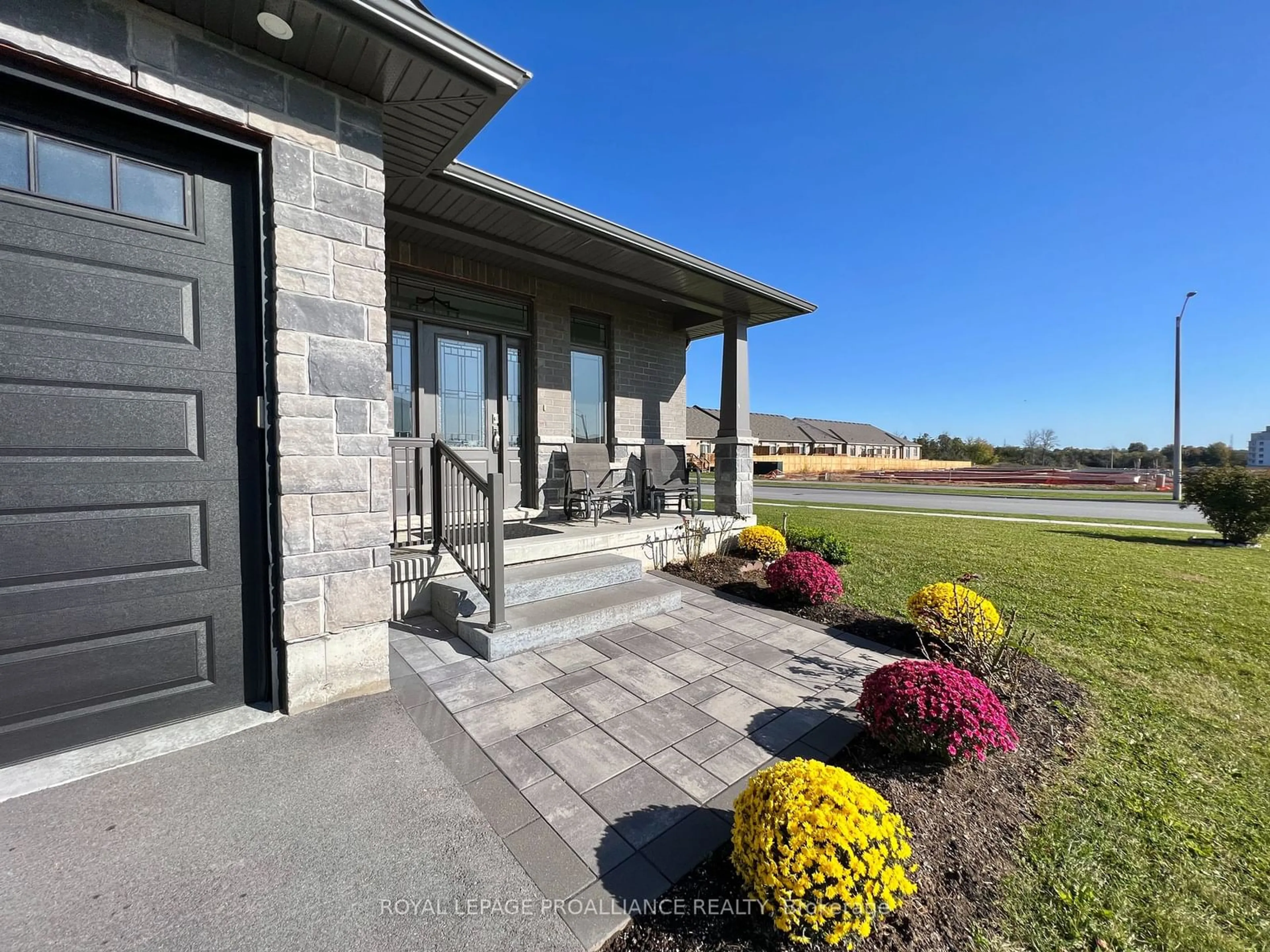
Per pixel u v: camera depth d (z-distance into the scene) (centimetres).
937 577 549
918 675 222
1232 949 136
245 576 228
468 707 242
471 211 379
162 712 211
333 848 154
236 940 123
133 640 203
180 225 210
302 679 230
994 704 216
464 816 169
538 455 577
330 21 200
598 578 396
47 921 126
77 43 178
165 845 152
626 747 215
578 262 468
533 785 187
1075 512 1318
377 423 249
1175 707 273
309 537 230
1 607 178
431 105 258
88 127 191
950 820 179
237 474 224
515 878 145
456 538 341
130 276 200
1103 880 157
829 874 125
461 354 527
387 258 461
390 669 278
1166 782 209
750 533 582
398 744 209
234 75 209
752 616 393
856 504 1465
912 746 208
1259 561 670
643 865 152
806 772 153
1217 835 178
